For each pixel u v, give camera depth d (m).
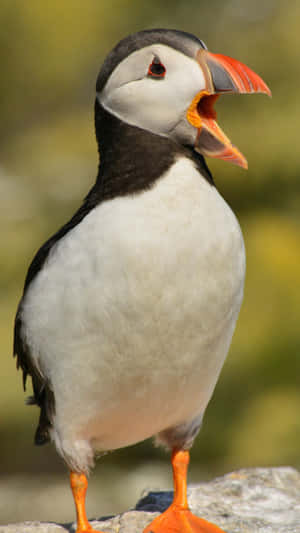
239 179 18.75
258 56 19.80
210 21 22.38
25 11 20.48
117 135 5.74
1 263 19.09
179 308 5.48
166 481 20.25
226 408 17.50
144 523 6.64
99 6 20.83
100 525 6.66
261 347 16.88
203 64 5.60
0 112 23.00
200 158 5.84
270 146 18.48
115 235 5.43
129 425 6.20
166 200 5.49
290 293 17.02
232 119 19.05
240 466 17.12
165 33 5.70
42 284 5.78
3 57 21.53
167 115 5.63
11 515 19.64
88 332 5.60
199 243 5.44
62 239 5.78
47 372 5.98
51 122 22.75
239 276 5.73
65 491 20.95
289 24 19.86
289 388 17.25
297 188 19.00
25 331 6.08
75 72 21.98
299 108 18.80
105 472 21.20
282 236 17.98
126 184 5.62
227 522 6.86
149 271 5.39
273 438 16.89
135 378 5.74
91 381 5.79
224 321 5.73
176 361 5.70
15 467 22.45
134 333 5.53
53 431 6.30
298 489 7.90
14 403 18.17
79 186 20.84
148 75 5.63
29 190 21.17
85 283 5.52
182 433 6.50
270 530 6.71
